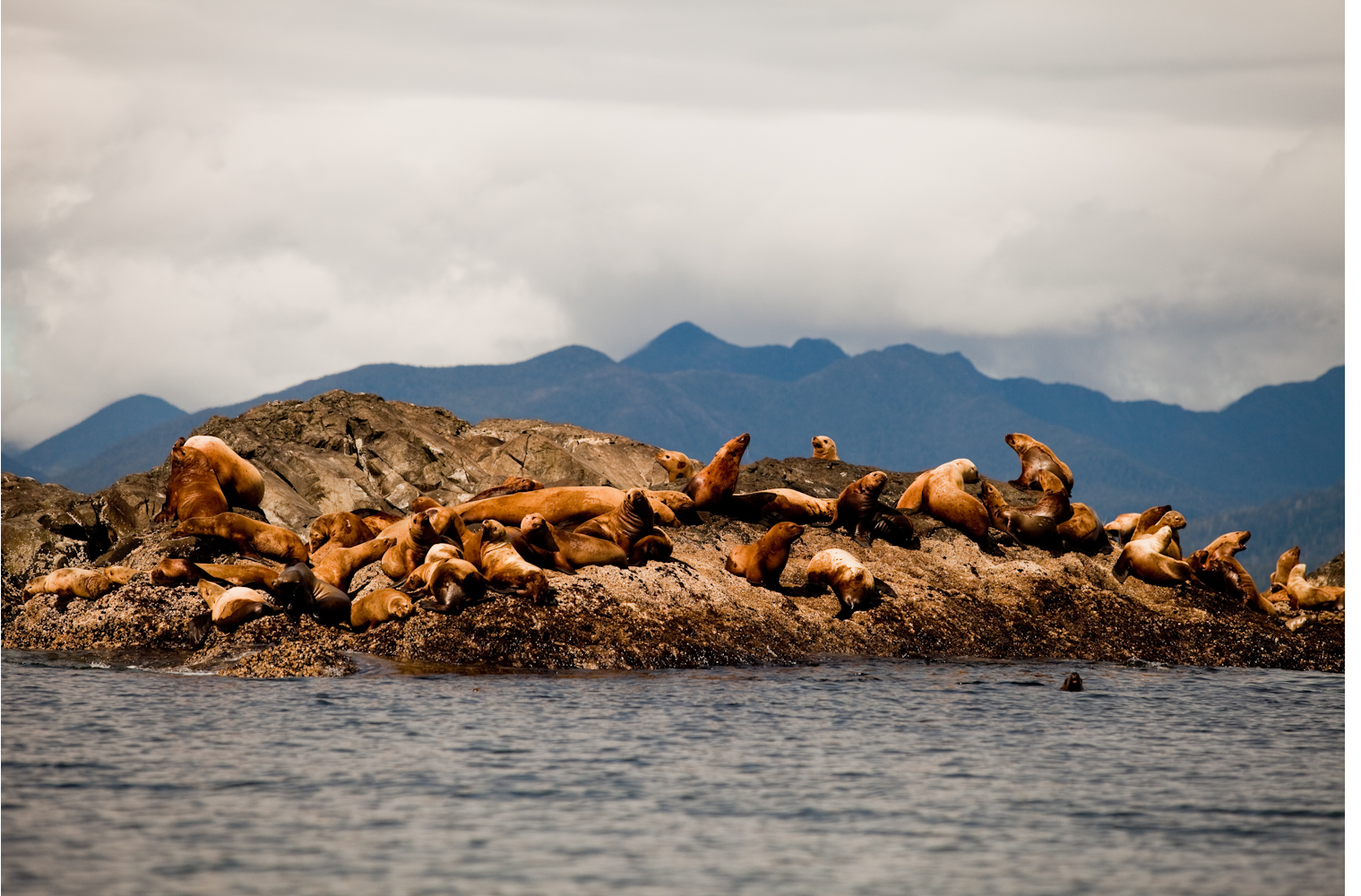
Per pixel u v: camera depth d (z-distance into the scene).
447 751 48.72
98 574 74.00
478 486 110.50
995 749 51.69
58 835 38.75
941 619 78.94
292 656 63.72
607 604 71.31
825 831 40.84
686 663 68.75
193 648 67.56
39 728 50.25
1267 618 85.44
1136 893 36.41
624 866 37.56
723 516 88.12
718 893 35.78
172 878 35.84
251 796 42.81
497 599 69.38
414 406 123.00
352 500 101.69
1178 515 92.25
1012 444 99.38
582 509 81.12
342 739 49.97
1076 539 90.50
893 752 50.75
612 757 48.53
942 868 37.97
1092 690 65.75
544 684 61.69
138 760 46.44
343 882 35.84
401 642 66.69
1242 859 39.19
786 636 73.88
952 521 89.25
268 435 107.69
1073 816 42.97
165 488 96.00
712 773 46.78
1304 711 61.38
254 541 75.88
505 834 39.84
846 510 88.19
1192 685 68.62
